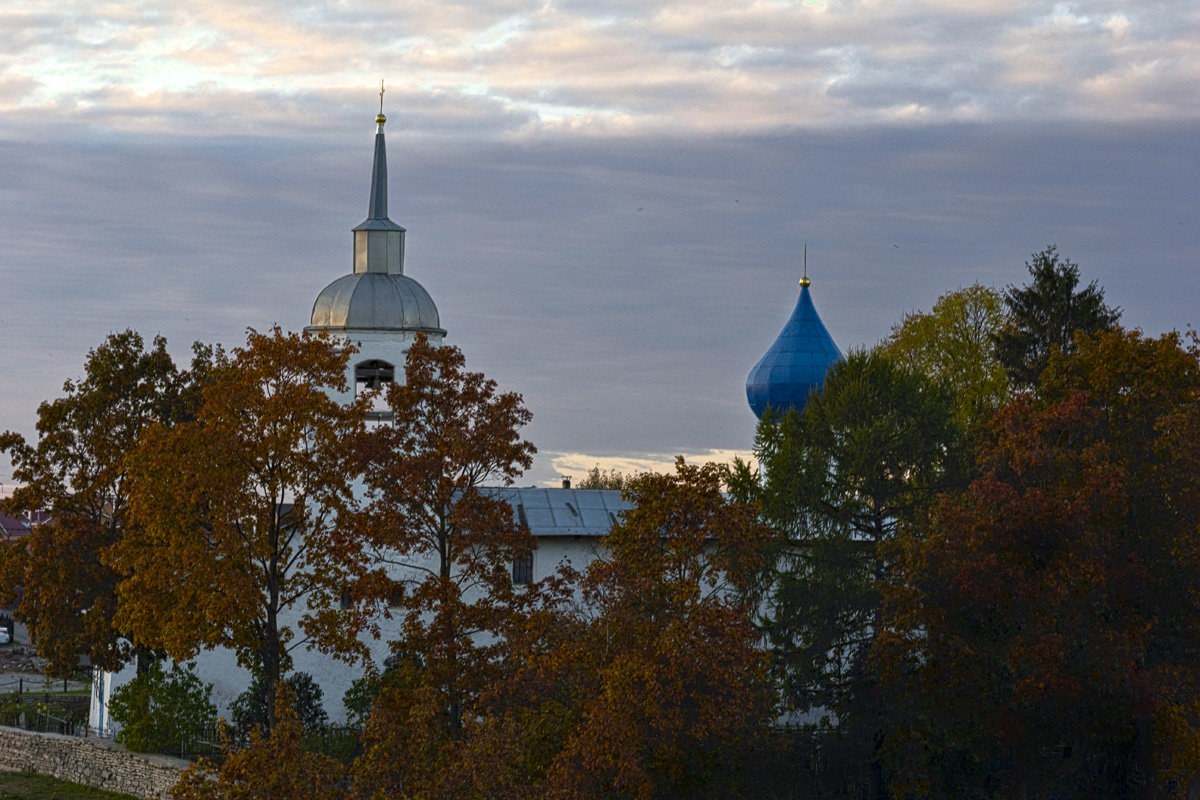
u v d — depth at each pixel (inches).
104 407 4857.3
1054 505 3174.2
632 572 3105.3
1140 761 3358.8
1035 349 5477.4
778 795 3472.0
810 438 4175.7
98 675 5147.6
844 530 4057.6
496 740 2576.3
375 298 4881.9
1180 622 3248.0
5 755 4889.3
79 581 4672.7
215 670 4783.5
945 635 3253.0
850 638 4033.0
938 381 4990.2
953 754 3540.8
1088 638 3193.9
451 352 3627.0
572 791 2719.0
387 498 3540.8
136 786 4347.9
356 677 4798.2
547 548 5029.5
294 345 3838.6
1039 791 3467.0
